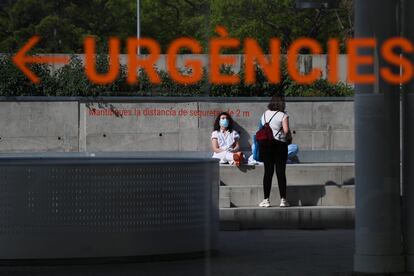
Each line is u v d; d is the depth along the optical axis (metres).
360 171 8.60
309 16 46.28
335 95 22.28
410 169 8.67
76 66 18.39
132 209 9.16
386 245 8.58
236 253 10.37
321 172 14.93
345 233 12.50
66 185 8.99
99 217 9.07
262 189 13.76
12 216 8.97
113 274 8.66
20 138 19.38
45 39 16.62
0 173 8.96
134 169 9.15
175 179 9.38
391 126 8.51
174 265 9.20
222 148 16.58
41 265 9.01
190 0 11.45
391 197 8.58
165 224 9.34
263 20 47.16
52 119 19.44
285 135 13.44
